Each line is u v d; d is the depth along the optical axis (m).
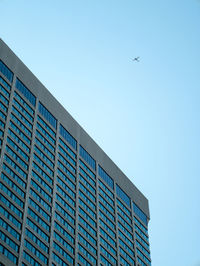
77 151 146.25
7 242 98.00
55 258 109.06
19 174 112.19
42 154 125.62
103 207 143.88
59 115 146.12
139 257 148.88
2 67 129.62
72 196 129.50
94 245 127.19
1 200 102.75
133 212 164.12
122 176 170.50
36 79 142.62
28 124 126.69
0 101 119.69
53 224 114.56
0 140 111.88
